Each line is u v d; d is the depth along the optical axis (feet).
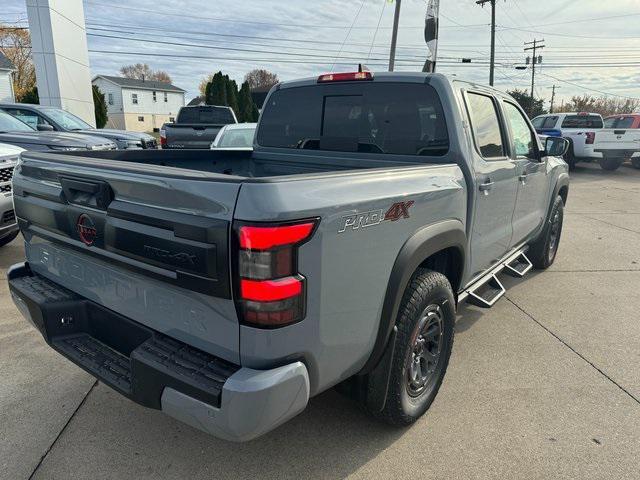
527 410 9.96
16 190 9.24
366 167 11.16
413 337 8.46
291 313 5.99
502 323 14.28
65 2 54.24
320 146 12.10
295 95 12.39
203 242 5.90
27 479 7.88
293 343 6.17
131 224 6.75
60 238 8.27
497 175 11.43
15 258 19.21
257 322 5.89
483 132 11.18
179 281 6.31
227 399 5.87
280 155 12.87
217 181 5.82
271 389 5.91
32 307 8.37
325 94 11.78
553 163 17.31
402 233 7.72
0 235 17.57
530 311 15.21
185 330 6.69
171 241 6.22
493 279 13.12
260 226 5.62
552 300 16.19
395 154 10.77
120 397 10.17
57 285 8.95
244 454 8.57
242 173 13.76
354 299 6.92
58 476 7.97
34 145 26.22
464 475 8.16
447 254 9.94
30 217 8.91
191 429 9.22
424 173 8.48
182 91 220.64
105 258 7.34
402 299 8.27
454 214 9.32
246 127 27.32
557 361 12.01
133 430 9.14
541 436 9.15
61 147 26.32
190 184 6.01
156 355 6.66
